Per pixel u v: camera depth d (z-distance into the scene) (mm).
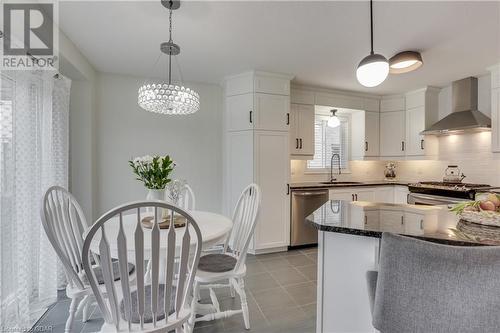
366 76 1762
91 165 3193
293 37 2459
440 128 3633
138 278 1149
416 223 1358
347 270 1371
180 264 1255
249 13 2066
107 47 2664
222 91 3953
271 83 3422
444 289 840
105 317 1227
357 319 1345
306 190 3691
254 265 3078
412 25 2234
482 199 1433
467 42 2543
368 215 1541
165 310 1217
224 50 2744
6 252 1766
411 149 4172
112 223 1896
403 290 896
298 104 3898
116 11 2037
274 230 3471
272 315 2078
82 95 3131
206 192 3906
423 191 3529
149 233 1673
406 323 893
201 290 2441
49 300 2186
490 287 793
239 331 1880
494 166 3457
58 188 1678
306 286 2564
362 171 4770
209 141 3920
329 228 1314
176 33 2387
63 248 1523
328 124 4328
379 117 4500
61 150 2463
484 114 3502
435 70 3305
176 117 3758
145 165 1965
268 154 3420
